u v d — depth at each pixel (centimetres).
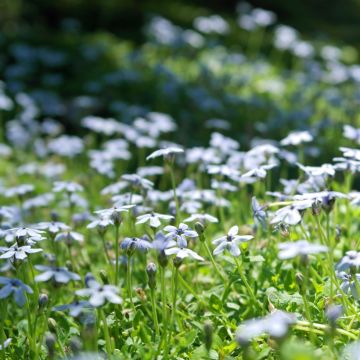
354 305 552
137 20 2448
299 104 1614
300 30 2642
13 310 695
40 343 503
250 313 575
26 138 1345
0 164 1268
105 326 485
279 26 2620
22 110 1638
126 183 813
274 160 776
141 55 1975
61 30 2380
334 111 1573
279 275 619
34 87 1797
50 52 1892
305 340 517
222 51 2108
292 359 393
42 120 1606
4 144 1406
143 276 670
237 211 812
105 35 2233
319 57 2236
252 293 561
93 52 1920
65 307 457
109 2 2466
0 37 2052
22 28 2250
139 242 545
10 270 746
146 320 602
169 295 638
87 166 1242
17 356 563
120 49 2080
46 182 1148
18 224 842
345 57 2297
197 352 507
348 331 508
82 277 682
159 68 1727
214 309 582
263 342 525
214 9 2723
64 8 2436
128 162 1255
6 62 1941
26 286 466
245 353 443
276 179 1100
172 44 1978
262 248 677
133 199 691
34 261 818
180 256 507
